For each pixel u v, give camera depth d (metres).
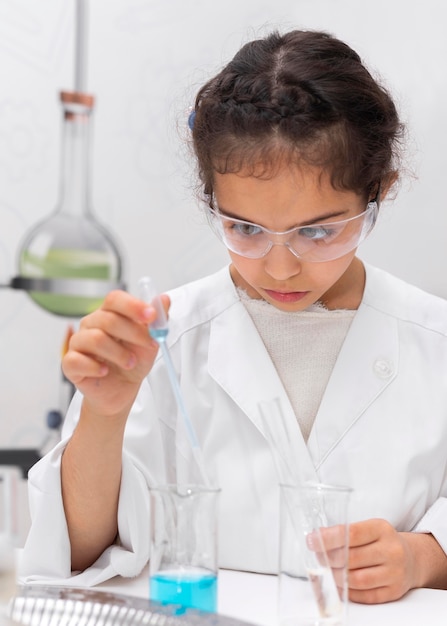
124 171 2.50
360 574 1.17
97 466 1.24
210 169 1.29
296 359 1.47
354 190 1.24
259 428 1.41
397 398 1.44
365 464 1.41
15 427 2.46
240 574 1.30
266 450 1.42
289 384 1.47
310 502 0.96
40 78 2.46
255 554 1.39
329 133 1.21
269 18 2.52
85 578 1.22
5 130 2.45
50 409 2.47
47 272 2.46
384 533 1.20
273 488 1.40
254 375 1.43
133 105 2.50
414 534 1.32
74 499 1.25
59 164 2.47
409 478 1.41
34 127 2.46
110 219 2.49
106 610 0.94
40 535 1.24
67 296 2.47
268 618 1.06
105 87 2.49
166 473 1.44
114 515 1.28
